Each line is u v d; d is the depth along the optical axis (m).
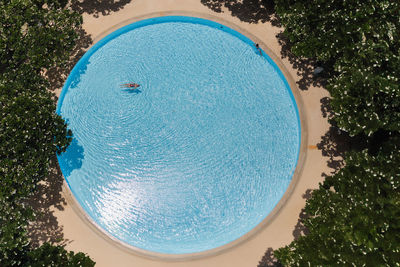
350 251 12.30
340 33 15.12
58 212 17.94
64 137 15.89
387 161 13.46
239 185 18.66
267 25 21.52
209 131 19.97
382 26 14.48
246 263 16.81
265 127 19.83
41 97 15.56
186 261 16.94
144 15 21.97
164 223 17.94
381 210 12.41
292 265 13.05
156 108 20.55
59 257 13.98
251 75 20.94
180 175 19.00
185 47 21.73
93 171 19.06
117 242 17.34
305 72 20.30
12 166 14.20
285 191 18.23
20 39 16.41
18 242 13.28
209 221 17.94
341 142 18.75
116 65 21.34
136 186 18.80
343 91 14.44
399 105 13.77
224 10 21.98
